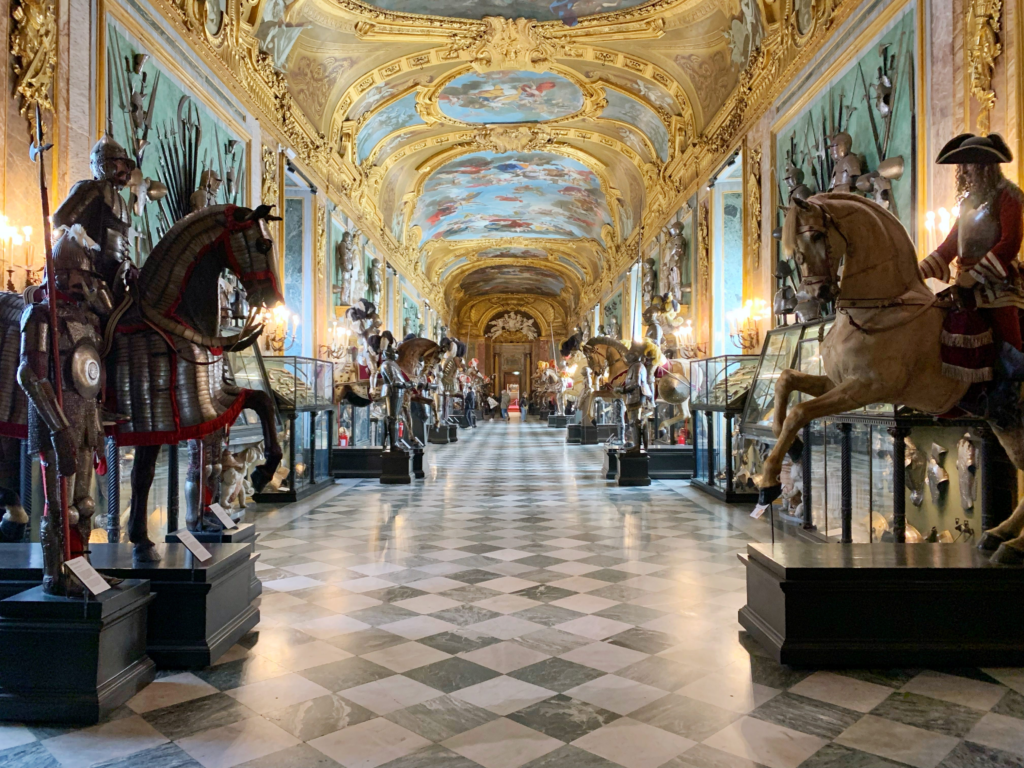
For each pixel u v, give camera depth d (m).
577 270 41.66
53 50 6.54
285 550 7.81
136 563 4.50
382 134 20.64
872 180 8.16
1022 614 4.41
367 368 16.06
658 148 20.11
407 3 14.87
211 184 10.09
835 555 4.73
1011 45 5.92
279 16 12.79
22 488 5.75
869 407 6.50
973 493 6.19
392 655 4.61
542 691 4.04
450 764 3.22
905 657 4.34
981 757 3.26
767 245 11.74
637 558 7.43
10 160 6.03
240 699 3.92
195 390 4.51
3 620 3.68
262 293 4.65
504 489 13.08
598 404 27.66
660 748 3.37
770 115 11.68
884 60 8.07
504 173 26.70
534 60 16.66
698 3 13.91
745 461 11.48
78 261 4.08
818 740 3.44
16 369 4.42
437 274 40.56
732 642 4.85
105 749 3.35
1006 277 4.56
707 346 15.72
